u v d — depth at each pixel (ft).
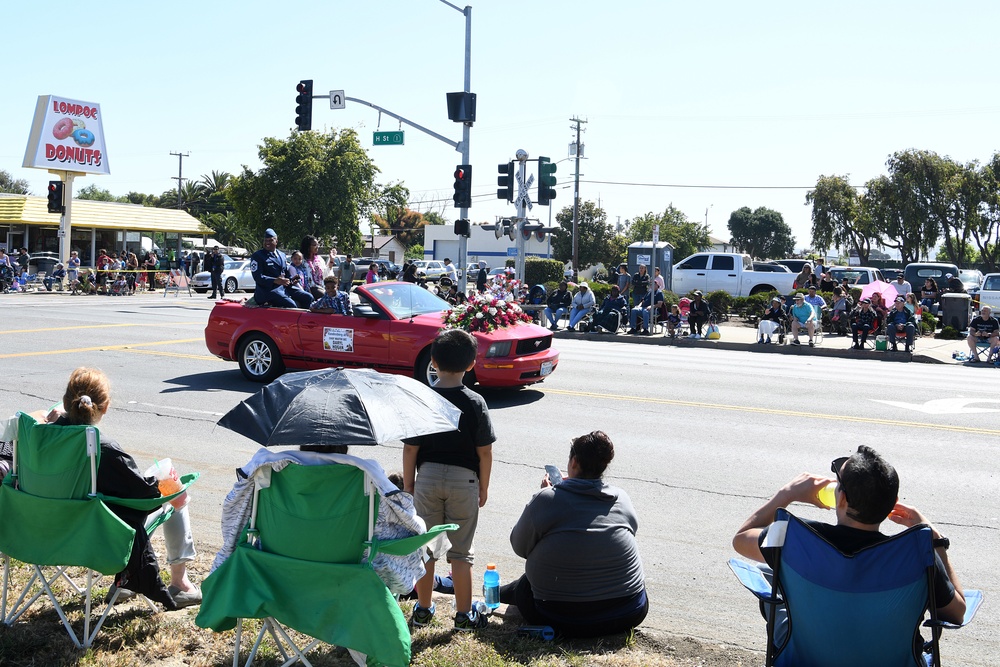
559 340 73.00
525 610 14.96
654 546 20.53
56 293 111.65
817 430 33.55
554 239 225.56
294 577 11.50
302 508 11.32
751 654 14.61
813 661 10.59
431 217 357.00
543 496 14.57
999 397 42.88
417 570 12.00
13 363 45.39
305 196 166.91
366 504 11.38
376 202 184.75
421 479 14.75
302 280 47.65
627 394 41.04
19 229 150.30
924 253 172.96
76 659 12.90
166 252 175.83
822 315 83.30
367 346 39.45
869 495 10.52
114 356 49.08
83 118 126.62
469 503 14.74
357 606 11.23
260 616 11.44
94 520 13.12
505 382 38.29
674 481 25.94
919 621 10.41
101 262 117.50
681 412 36.73
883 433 33.22
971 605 11.50
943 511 23.52
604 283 101.40
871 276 112.68
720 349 70.18
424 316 39.86
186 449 28.55
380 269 132.16
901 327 65.67
